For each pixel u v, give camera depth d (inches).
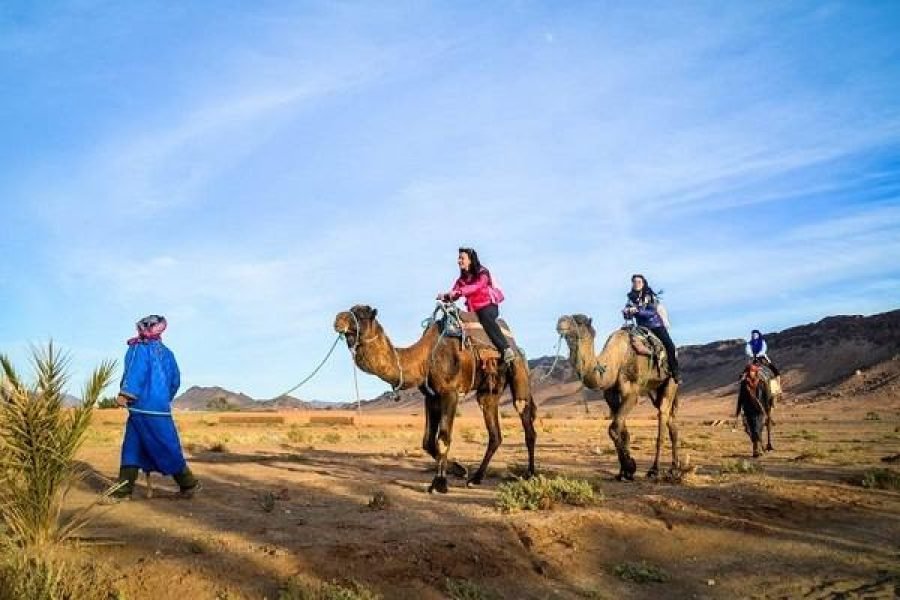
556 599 295.7
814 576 338.3
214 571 265.9
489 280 510.3
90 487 440.5
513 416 2149.4
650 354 570.3
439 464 474.0
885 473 558.6
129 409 399.9
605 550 354.9
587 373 549.0
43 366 298.2
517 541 341.1
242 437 1019.9
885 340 4458.7
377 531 335.0
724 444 1071.6
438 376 476.4
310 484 501.4
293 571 273.1
